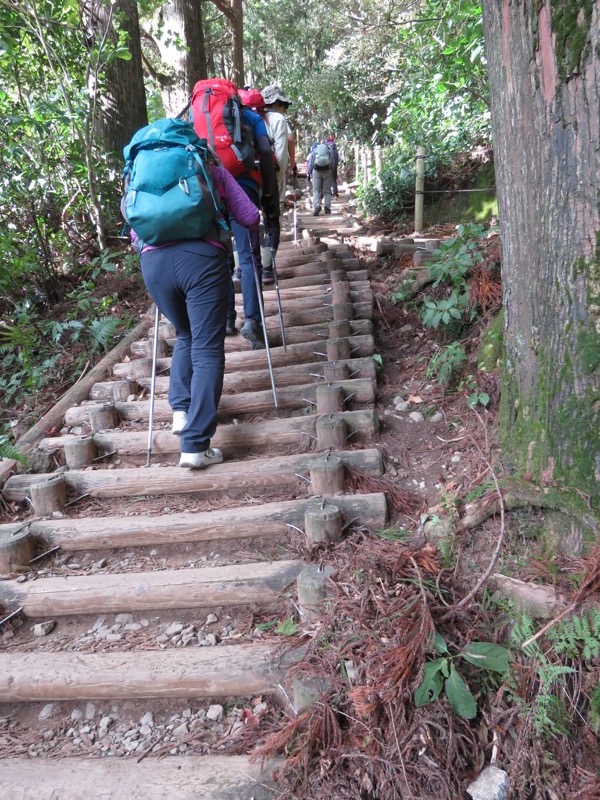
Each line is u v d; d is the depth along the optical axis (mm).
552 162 1782
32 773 1695
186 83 9289
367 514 2385
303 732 1660
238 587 2197
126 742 1816
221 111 3451
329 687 1726
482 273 3508
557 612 1680
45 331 4598
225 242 2707
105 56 5930
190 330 2930
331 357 3529
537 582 1802
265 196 3986
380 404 3154
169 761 1703
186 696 1918
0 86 5641
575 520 1829
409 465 2666
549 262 1860
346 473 2598
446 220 6824
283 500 2600
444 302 3402
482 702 1652
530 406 2068
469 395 2928
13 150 5043
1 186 4977
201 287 2619
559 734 1524
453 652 1746
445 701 1612
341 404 3072
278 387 3447
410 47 7516
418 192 6688
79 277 5566
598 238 1714
